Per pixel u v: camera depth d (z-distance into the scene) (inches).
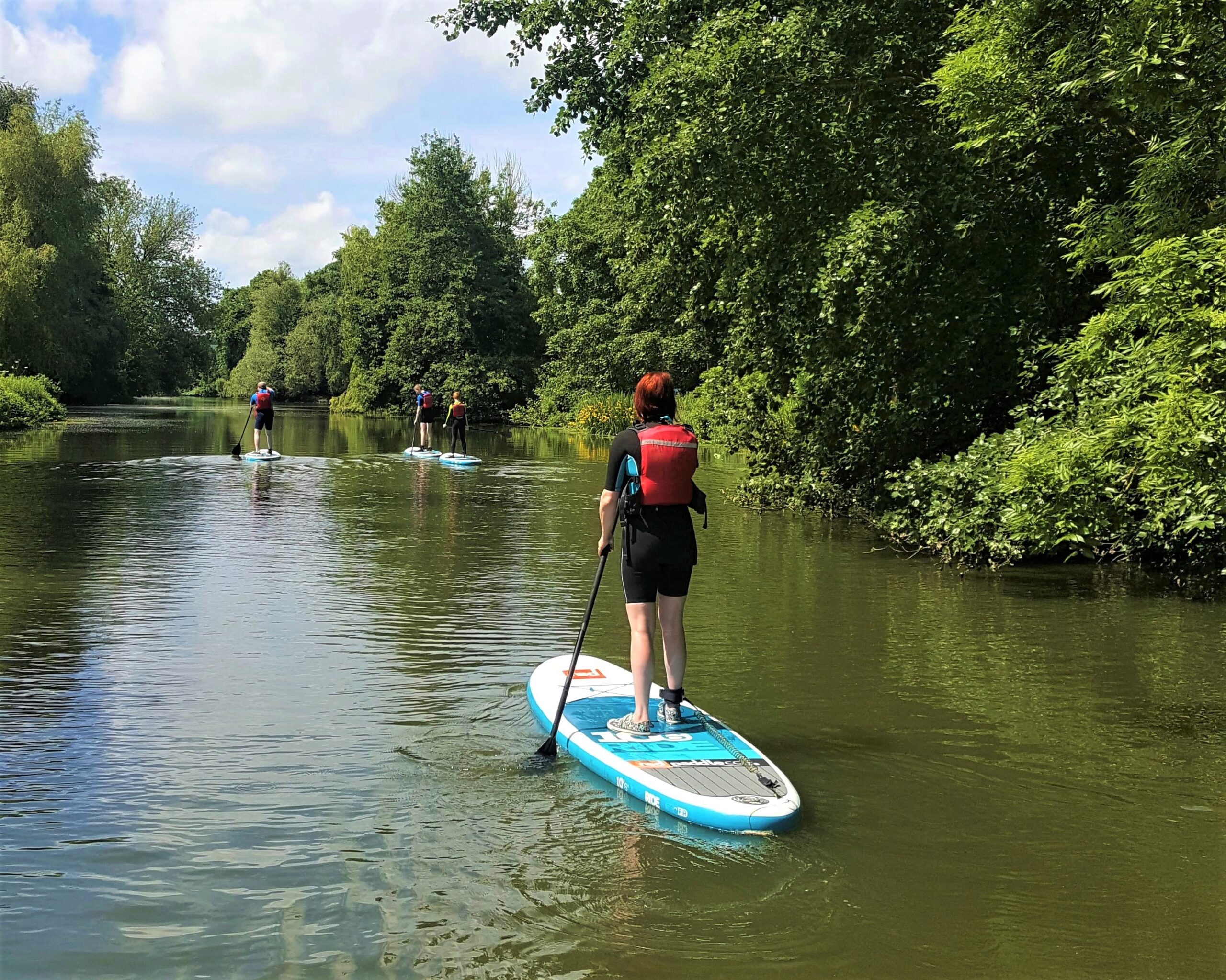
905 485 464.4
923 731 213.5
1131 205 388.5
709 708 227.0
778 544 492.4
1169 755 201.0
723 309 558.9
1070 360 398.0
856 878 146.7
